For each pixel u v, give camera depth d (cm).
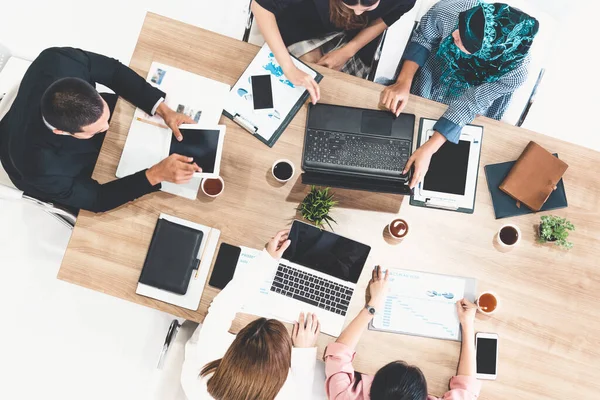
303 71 196
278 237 179
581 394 186
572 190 196
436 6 210
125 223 187
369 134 191
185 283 183
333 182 186
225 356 141
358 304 186
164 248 184
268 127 193
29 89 179
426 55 217
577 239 194
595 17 286
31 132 173
